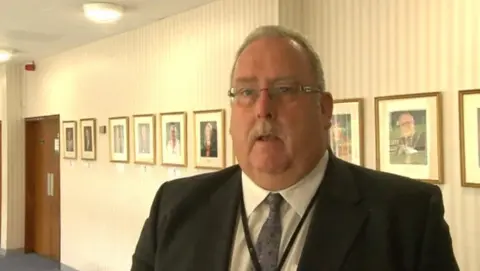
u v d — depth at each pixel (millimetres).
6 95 7281
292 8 3414
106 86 5430
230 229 1014
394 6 2906
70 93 6180
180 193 1120
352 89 3146
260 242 979
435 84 2719
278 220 984
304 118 961
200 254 1021
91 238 5770
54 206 6816
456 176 2639
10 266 6562
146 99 4801
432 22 2727
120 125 5172
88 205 5832
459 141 2609
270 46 965
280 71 950
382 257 917
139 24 4758
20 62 7184
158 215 1140
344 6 3188
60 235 6480
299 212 978
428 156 2734
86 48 5801
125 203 5141
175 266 1043
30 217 7398
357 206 959
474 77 2555
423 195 968
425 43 2760
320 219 954
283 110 955
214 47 3963
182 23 4316
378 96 2988
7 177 7281
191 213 1081
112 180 5352
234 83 1000
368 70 3051
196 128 4156
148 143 4758
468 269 2598
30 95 7203
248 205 1020
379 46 2990
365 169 1062
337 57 3238
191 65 4223
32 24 4738
